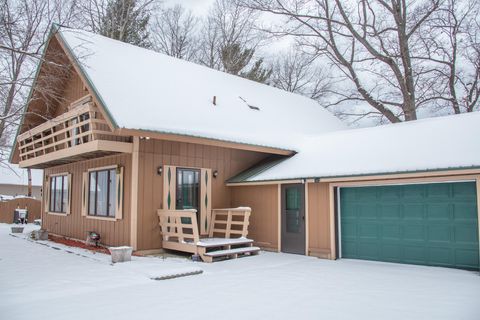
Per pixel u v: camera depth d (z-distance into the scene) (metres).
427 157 9.54
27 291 6.84
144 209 11.05
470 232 8.96
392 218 10.19
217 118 12.85
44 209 16.77
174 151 11.89
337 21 22.31
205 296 6.68
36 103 15.46
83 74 11.19
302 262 10.27
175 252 11.43
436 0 20.64
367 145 11.76
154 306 6.06
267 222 12.52
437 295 6.76
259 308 5.99
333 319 5.48
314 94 31.53
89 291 6.95
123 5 27.12
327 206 11.10
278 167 12.77
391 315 5.64
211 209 12.77
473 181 8.95
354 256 10.81
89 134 10.82
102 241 12.12
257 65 32.38
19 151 17.20
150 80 12.82
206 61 33.41
